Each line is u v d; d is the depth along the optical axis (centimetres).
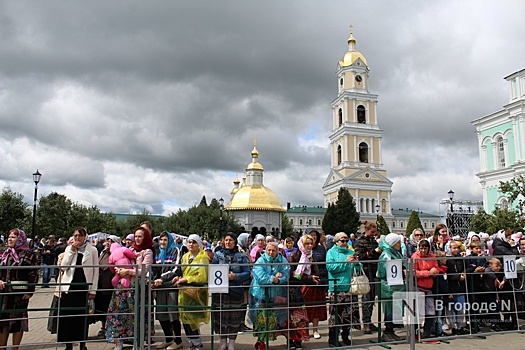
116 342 809
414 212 6181
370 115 8188
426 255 909
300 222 11431
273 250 845
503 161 4575
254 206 6072
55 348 872
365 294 842
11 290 761
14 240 788
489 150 4738
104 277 965
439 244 1143
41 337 995
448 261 891
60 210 5141
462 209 5856
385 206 7938
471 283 892
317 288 864
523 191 2823
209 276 729
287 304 800
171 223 6469
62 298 768
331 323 831
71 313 761
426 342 848
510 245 1095
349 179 7781
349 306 830
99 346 889
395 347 815
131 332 815
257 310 783
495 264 894
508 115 4438
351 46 8481
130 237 1102
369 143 8081
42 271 1203
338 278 838
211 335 744
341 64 8381
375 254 991
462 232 5294
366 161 8100
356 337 903
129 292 817
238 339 911
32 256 807
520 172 4147
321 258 966
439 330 855
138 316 714
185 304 764
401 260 824
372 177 7944
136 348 691
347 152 7944
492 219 2780
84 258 795
